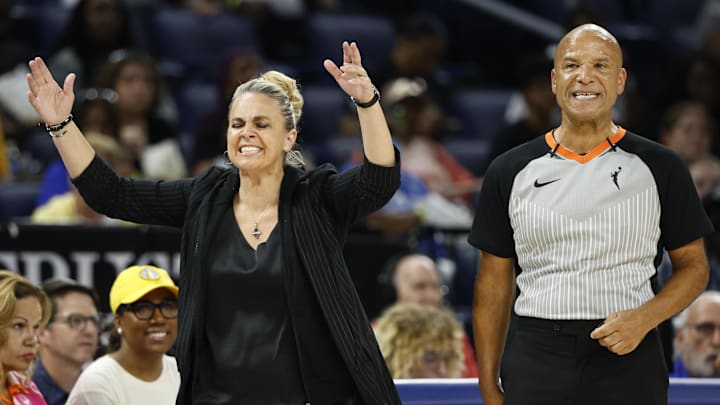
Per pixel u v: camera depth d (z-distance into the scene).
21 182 25.84
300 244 12.61
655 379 12.92
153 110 27.23
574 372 12.85
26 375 14.73
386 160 12.55
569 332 12.83
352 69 12.41
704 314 19.09
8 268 19.30
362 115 12.48
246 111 12.76
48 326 17.03
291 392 12.46
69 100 13.02
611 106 13.05
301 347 12.46
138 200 13.22
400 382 15.65
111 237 19.55
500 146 27.34
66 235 19.44
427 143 27.75
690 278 12.98
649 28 38.78
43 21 32.75
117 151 22.66
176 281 19.70
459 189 26.97
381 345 18.48
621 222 12.77
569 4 38.25
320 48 34.62
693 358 19.22
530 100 27.28
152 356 15.47
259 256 12.60
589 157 13.03
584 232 12.79
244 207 12.91
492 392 13.67
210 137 26.75
